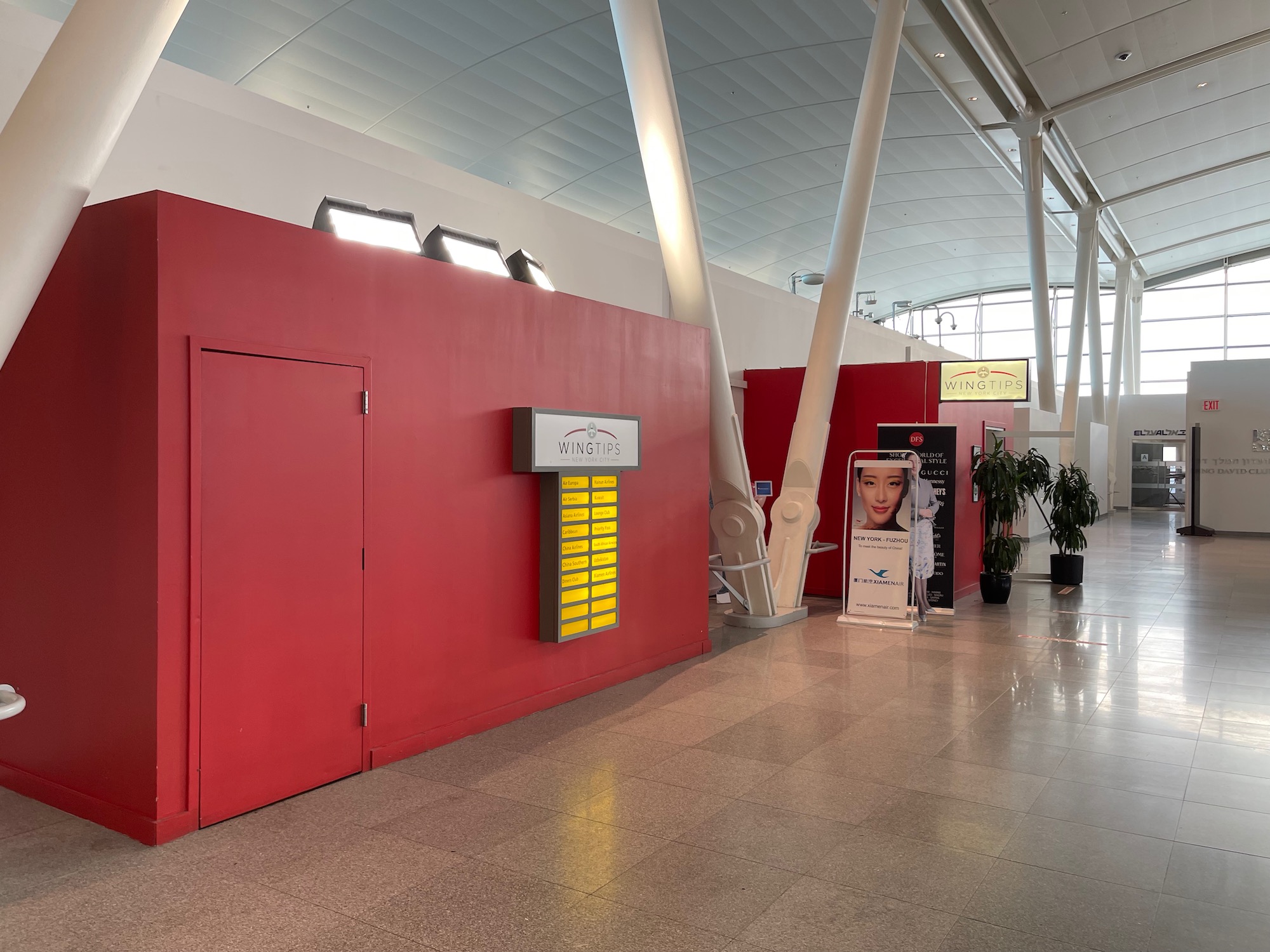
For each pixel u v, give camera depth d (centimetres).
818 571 1166
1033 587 1220
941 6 1393
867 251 2792
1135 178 2248
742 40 1501
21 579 443
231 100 604
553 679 617
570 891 346
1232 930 320
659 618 732
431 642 520
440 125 1739
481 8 1359
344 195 678
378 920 322
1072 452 2373
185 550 391
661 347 726
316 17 1349
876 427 1077
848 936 313
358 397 470
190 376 389
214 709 406
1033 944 309
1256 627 925
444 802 439
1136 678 702
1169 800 447
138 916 325
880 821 418
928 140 1916
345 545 465
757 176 2131
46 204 340
